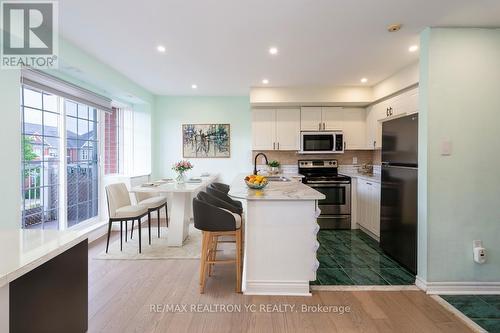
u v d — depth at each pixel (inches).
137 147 191.8
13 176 88.0
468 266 91.7
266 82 160.7
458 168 91.0
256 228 91.0
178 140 201.0
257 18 86.4
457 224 91.3
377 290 92.9
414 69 125.1
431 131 90.5
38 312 40.7
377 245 139.6
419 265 95.7
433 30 90.7
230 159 201.6
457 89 90.2
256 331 70.8
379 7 79.8
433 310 80.8
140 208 131.6
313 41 103.7
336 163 196.2
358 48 110.2
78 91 130.8
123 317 76.4
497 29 90.5
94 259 119.4
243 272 104.0
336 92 169.9
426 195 91.4
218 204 101.9
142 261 117.5
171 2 77.3
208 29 93.8
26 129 111.9
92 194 157.4
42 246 43.0
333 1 76.6
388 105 154.2
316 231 90.4
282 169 199.8
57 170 130.3
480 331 70.7
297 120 183.8
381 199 127.0
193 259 119.8
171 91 186.1
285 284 90.7
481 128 90.7
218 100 200.4
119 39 102.0
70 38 101.3
